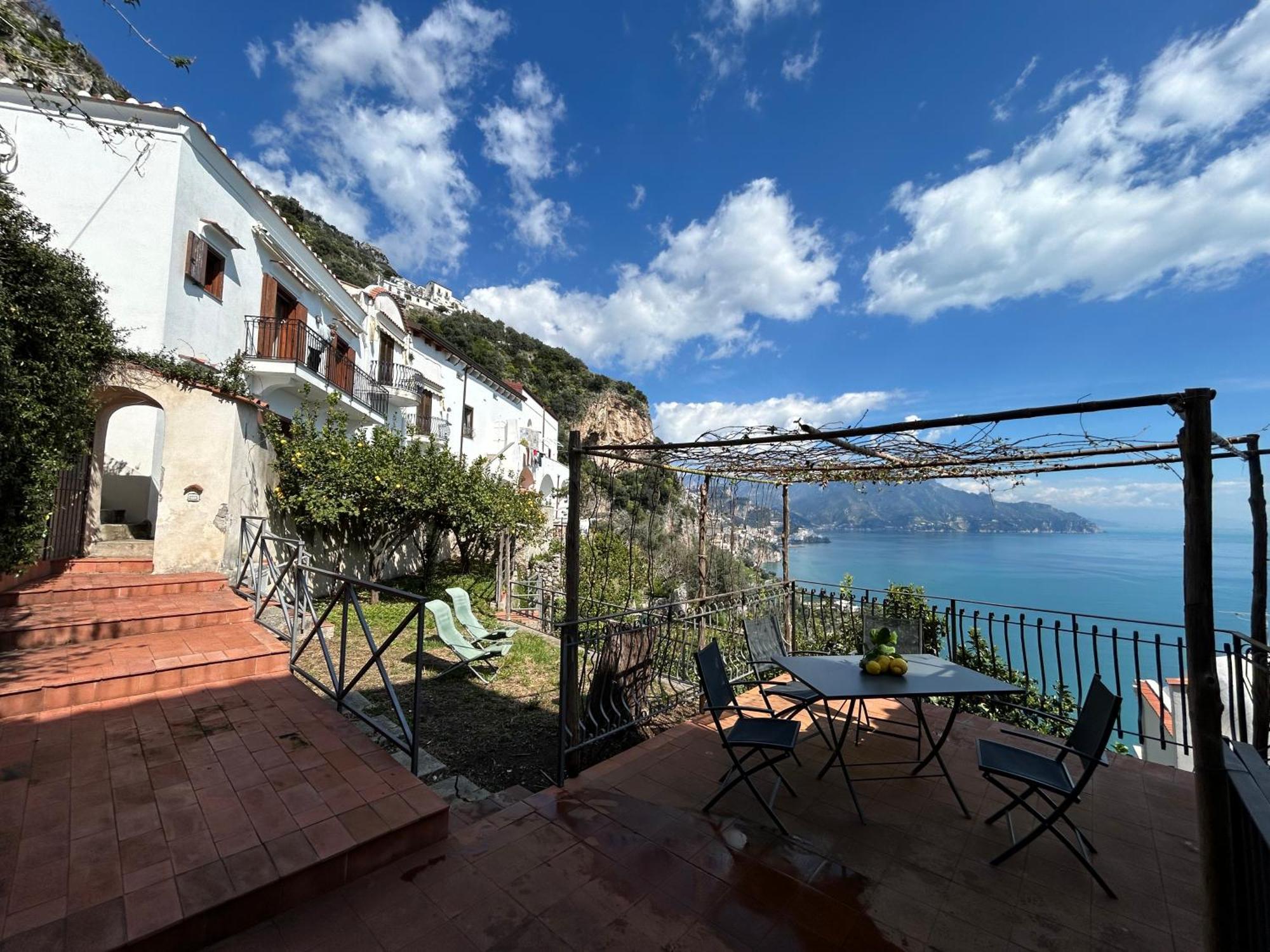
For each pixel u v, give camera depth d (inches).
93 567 245.3
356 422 550.9
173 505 255.8
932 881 92.2
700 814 112.0
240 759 113.3
